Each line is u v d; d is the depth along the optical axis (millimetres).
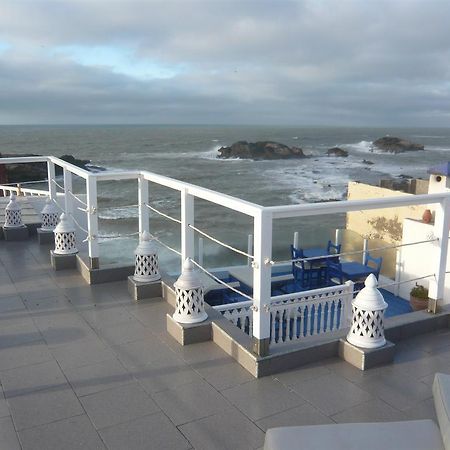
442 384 2420
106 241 15430
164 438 2867
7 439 2854
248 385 3449
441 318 4391
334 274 9773
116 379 3529
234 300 9219
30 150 88938
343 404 3225
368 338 3742
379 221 12062
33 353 3938
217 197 3852
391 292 9805
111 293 5297
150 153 84562
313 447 2193
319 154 85875
